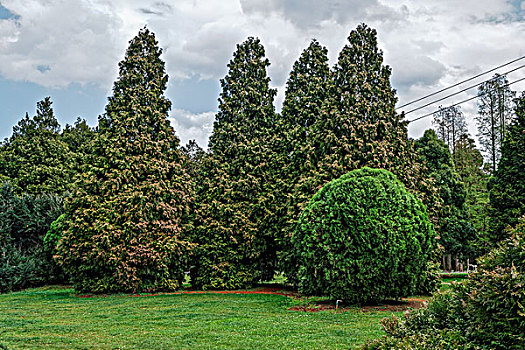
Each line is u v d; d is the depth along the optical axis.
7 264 18.09
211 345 7.07
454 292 4.29
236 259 18.28
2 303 13.87
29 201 21.66
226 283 17.97
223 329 8.51
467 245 29.69
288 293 16.23
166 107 19.23
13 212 20.11
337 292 10.95
